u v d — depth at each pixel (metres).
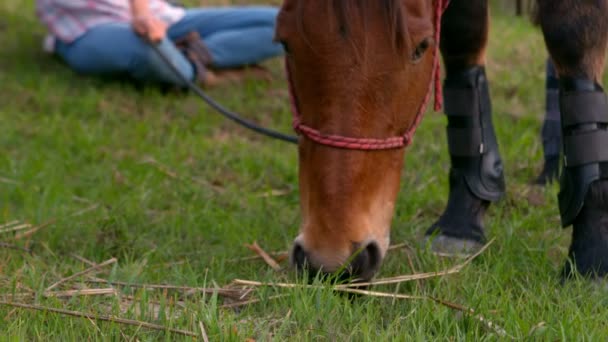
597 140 3.39
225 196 5.13
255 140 6.39
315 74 2.80
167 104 6.93
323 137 2.81
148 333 2.94
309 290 3.07
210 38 7.35
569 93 3.42
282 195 5.22
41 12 7.54
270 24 7.43
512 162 5.46
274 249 4.09
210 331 2.88
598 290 3.28
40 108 6.74
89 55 7.17
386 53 2.76
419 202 4.78
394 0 2.72
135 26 6.91
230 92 7.24
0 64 7.68
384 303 3.27
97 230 4.40
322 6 2.76
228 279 3.65
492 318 3.03
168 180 5.41
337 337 2.90
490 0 4.34
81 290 3.29
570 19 3.30
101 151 5.92
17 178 5.37
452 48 4.04
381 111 2.83
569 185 3.45
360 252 2.85
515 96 6.90
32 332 2.96
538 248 3.88
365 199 2.87
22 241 4.26
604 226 3.41
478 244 3.99
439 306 3.08
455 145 4.12
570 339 2.84
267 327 2.94
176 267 3.71
